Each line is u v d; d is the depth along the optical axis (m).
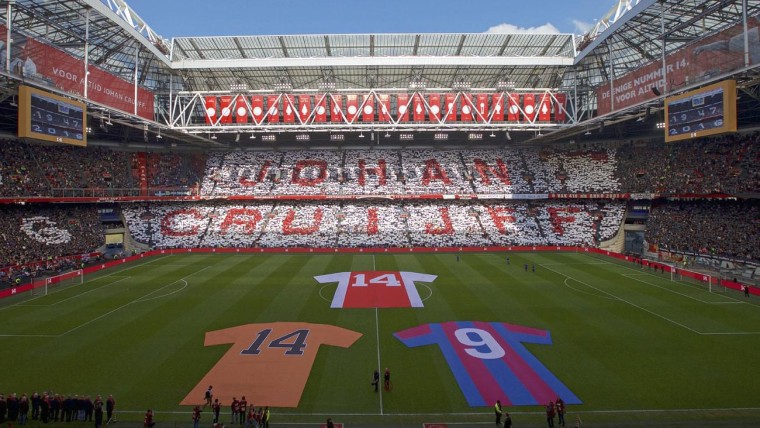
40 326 31.55
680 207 63.12
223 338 29.25
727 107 37.09
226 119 60.53
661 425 19.19
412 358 26.17
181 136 68.69
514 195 71.94
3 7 38.56
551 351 27.02
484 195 72.19
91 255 58.59
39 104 39.25
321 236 70.00
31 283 42.56
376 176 78.94
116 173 69.88
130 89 54.50
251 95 62.31
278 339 29.09
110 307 36.31
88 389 22.38
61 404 20.02
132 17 54.12
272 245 67.62
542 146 84.00
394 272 50.38
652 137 75.00
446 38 61.81
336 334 30.05
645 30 49.88
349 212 75.38
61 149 65.31
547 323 32.03
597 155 79.38
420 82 61.28
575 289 42.09
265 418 18.75
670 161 67.25
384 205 77.00
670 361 25.52
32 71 39.44
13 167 56.50
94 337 29.39
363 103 60.47
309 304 37.19
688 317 33.41
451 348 27.56
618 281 45.53
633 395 21.72
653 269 51.84
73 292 41.38
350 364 25.38
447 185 76.25
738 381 23.06
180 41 60.34
